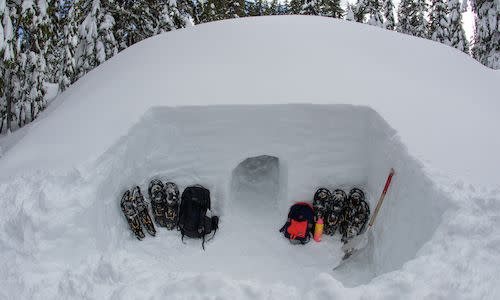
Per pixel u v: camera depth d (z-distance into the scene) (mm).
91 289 3209
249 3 31703
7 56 6598
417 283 2805
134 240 4688
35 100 8352
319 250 4762
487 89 5859
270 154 5105
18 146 5035
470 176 3723
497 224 3143
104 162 4309
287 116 4945
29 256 3430
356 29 6957
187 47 6441
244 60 5887
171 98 5121
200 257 4609
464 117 4863
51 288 3207
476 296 2637
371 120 4891
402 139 4316
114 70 6488
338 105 4902
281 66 5715
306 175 5078
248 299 2949
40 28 7457
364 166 5062
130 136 4680
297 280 4281
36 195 3850
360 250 4570
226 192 5176
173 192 4812
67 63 9281
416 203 3779
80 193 3910
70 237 3641
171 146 5055
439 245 3098
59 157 4352
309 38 6414
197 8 14578
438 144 4238
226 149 5070
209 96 5121
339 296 2797
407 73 5855
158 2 11602
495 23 14500
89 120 4996
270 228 5168
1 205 3873
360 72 5672
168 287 3076
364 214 4746
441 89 5559
